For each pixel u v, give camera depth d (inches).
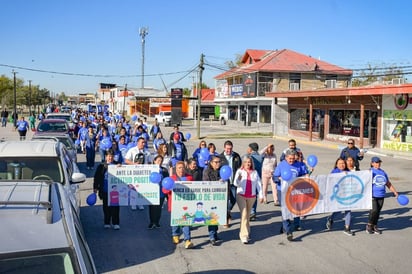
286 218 343.3
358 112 1178.6
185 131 1792.6
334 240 348.5
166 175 364.2
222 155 397.1
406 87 917.8
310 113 1305.4
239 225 386.6
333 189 360.2
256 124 2097.7
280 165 356.2
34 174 296.8
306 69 1974.7
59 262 122.9
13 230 129.5
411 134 986.7
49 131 762.2
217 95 2452.0
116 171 354.0
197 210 319.6
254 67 2004.2
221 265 286.2
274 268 283.0
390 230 381.4
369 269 285.9
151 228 366.0
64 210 149.5
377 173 366.0
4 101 3189.0
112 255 300.7
